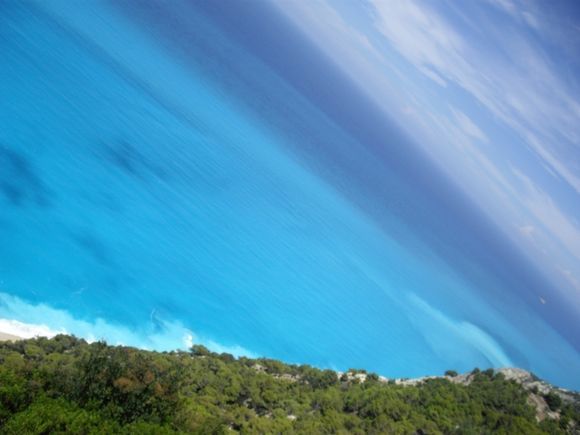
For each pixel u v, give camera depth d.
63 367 47.03
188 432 43.06
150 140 163.00
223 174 179.62
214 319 125.88
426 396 67.69
